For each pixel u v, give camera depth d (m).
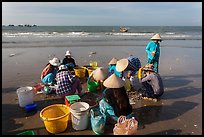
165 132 4.79
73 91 6.02
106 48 17.92
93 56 13.85
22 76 8.84
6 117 5.32
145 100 6.51
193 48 19.39
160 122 5.23
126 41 24.27
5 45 18.25
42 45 18.88
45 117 4.68
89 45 19.62
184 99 6.73
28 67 10.45
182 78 9.11
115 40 25.14
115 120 4.88
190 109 6.02
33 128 4.86
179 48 19.22
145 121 5.27
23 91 5.71
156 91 6.34
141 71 6.77
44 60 12.30
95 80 7.20
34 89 7.05
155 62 8.21
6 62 11.51
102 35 33.91
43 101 6.31
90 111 5.04
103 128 4.60
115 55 14.57
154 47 8.09
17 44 19.20
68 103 5.44
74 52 15.25
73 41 22.94
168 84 8.23
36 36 29.08
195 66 11.62
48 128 4.61
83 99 6.38
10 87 7.49
